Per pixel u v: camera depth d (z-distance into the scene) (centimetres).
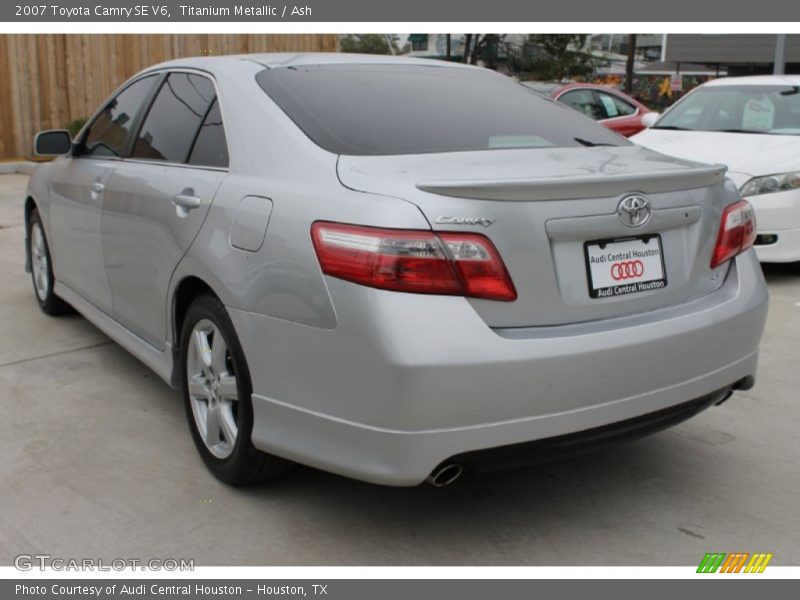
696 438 385
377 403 255
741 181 646
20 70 1269
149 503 322
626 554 293
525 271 264
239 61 369
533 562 288
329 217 270
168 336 366
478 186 256
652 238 292
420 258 253
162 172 374
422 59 407
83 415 404
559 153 317
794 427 397
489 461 264
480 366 252
